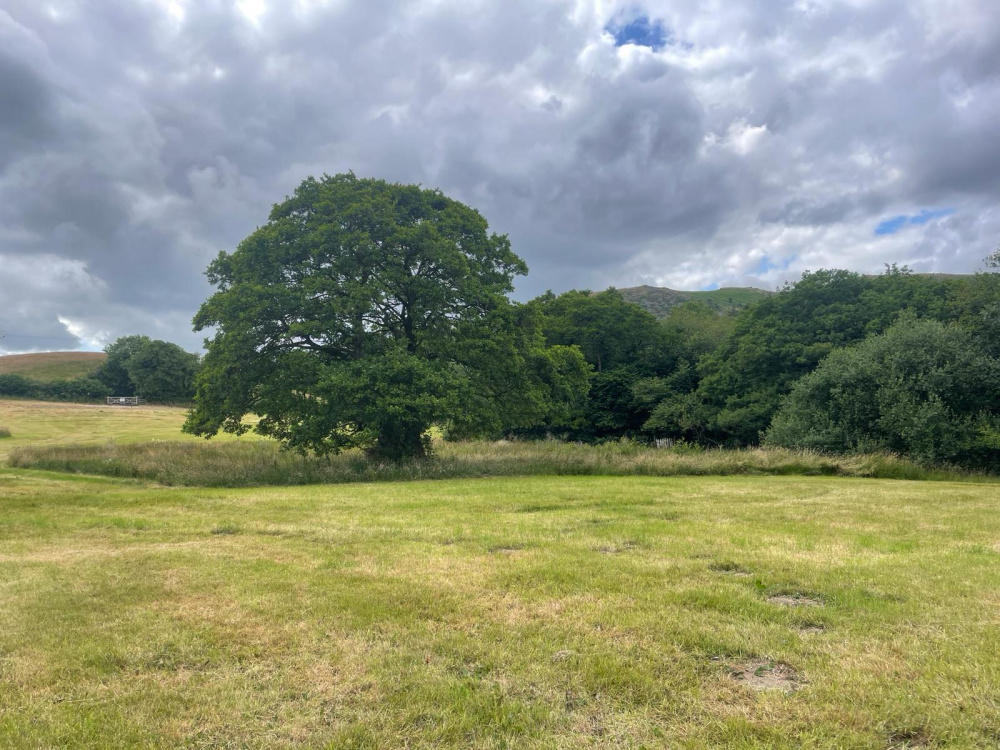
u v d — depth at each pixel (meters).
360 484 16.55
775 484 15.76
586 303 54.78
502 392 23.41
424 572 6.12
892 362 26.72
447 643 4.31
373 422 18.69
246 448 24.20
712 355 49.62
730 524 8.91
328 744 3.10
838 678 3.72
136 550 7.32
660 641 4.34
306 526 8.90
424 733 3.20
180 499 12.33
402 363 19.03
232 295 19.75
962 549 7.16
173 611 5.03
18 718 3.37
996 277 37.31
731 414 43.41
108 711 3.44
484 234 23.73
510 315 22.27
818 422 27.48
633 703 3.51
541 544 7.45
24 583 5.86
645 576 5.91
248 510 10.84
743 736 3.15
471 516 9.87
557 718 3.34
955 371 26.03
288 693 3.64
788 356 43.50
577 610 4.96
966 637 4.33
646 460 20.28
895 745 3.07
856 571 6.03
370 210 20.55
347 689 3.68
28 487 14.52
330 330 20.06
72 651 4.24
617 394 52.81
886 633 4.42
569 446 24.80
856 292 45.41
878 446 24.97
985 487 16.16
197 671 3.95
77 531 8.70
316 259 20.75
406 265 21.88
